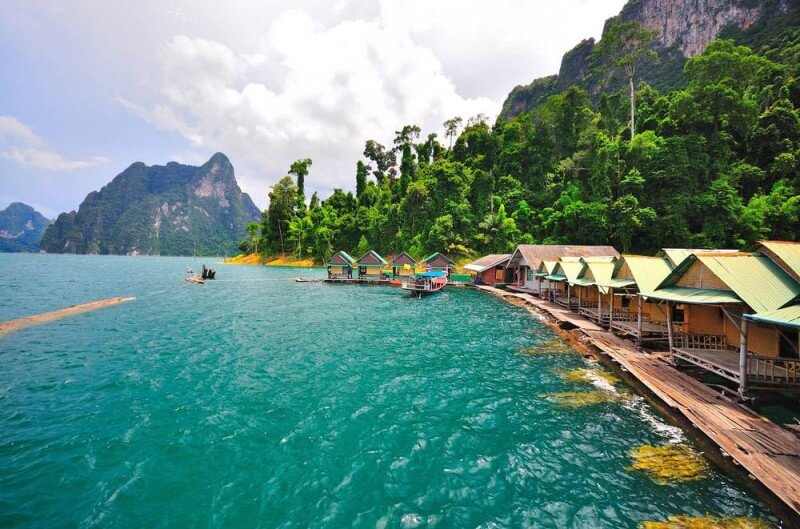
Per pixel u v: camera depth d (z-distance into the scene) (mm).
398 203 104375
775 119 59156
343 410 14211
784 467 9523
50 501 9148
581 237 61406
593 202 62125
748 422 11977
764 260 15000
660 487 9586
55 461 10805
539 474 10234
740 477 9773
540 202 81000
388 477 10164
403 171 110312
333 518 8664
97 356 21172
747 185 57031
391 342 24438
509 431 12594
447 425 13047
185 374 18219
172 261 189875
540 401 15055
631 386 16531
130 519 8602
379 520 8594
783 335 14578
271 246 135125
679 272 17766
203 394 15750
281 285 62531
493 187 88812
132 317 32719
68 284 61188
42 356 21125
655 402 14469
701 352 16938
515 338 25500
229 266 126562
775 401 14164
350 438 12156
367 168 139500
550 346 23391
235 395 15648
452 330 27984
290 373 18406
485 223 79000
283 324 30188
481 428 12820
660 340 20219
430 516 8727
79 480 9969
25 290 51594
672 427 12734
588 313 29203
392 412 14047
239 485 9812
